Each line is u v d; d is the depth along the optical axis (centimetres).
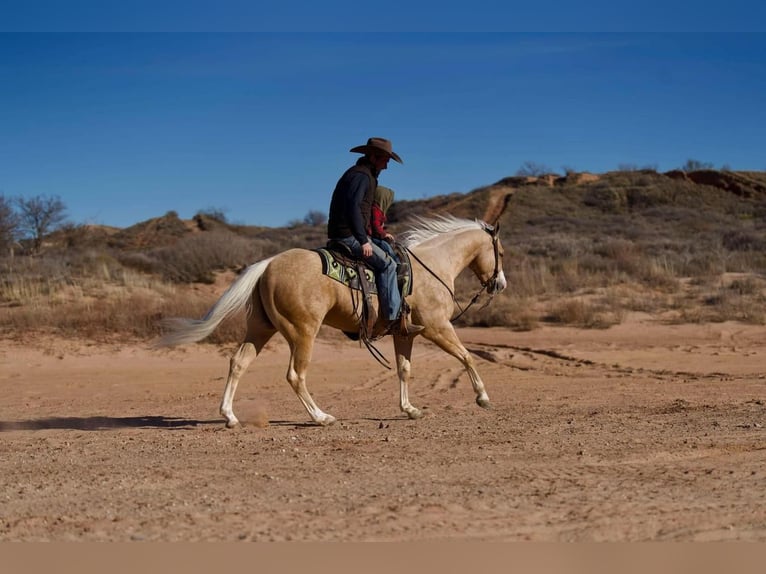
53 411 1205
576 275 2831
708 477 689
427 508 598
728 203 7512
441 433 935
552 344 1980
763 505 600
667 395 1258
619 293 2547
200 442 901
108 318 1980
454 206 7912
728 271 3016
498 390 1348
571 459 771
